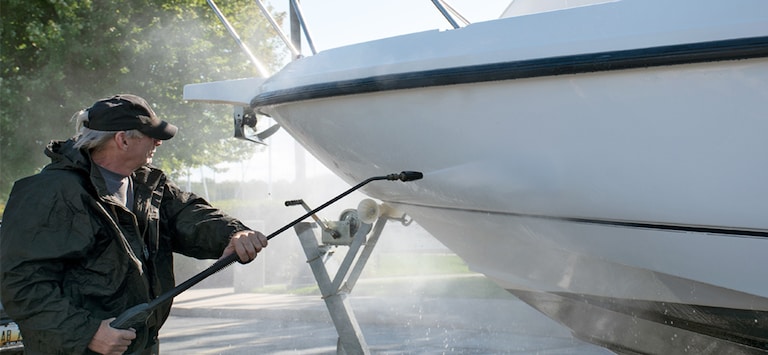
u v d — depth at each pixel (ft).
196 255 9.98
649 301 10.87
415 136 10.68
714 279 9.68
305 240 13.41
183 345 23.72
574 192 9.89
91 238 8.35
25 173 43.42
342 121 11.31
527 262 11.84
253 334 25.62
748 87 8.39
